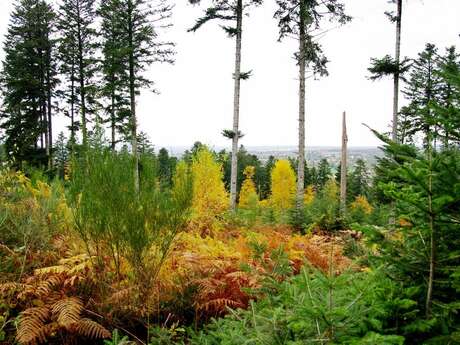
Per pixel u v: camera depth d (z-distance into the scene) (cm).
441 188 196
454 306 193
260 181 5309
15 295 389
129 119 2019
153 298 408
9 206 461
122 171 392
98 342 381
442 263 212
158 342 343
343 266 411
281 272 302
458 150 222
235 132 1433
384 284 217
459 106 219
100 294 404
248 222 903
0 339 343
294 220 1033
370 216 845
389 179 249
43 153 2648
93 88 2217
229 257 471
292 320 203
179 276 422
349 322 196
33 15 2812
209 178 1680
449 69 221
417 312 219
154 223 395
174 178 428
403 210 230
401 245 229
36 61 2791
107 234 394
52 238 466
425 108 223
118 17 2077
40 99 2802
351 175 3409
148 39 2038
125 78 2073
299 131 1400
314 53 1362
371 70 1257
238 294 423
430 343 196
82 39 2644
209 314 426
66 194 480
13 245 429
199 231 679
